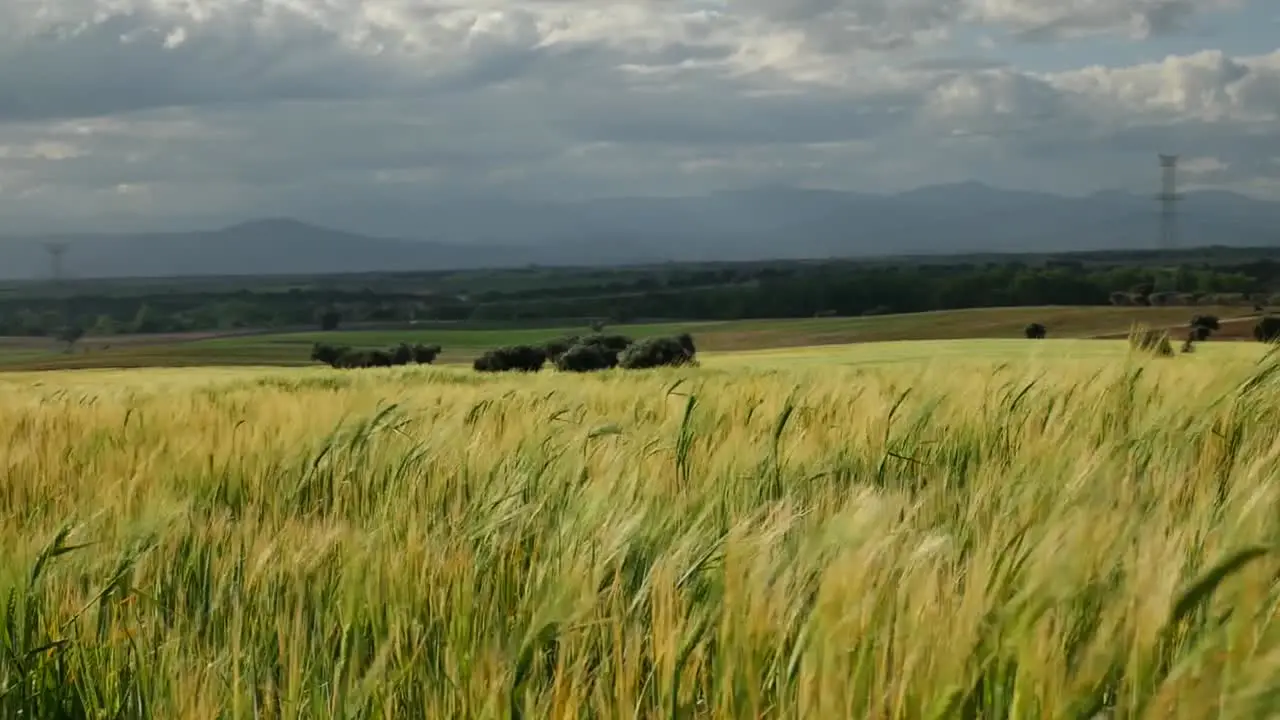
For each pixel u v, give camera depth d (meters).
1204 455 4.44
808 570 2.84
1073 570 2.57
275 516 4.57
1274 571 2.21
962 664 2.34
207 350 141.25
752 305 180.75
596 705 2.62
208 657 3.19
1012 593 2.61
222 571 3.83
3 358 166.00
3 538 4.06
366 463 5.47
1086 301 155.88
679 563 3.14
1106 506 3.23
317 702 2.88
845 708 2.34
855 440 5.67
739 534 2.96
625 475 4.34
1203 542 3.01
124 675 3.19
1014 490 3.71
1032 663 2.29
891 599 2.60
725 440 5.48
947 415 5.98
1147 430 4.97
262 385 22.31
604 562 3.18
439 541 3.73
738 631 2.60
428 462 5.27
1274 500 2.88
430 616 3.27
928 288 166.12
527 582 3.30
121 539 4.13
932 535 3.21
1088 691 2.26
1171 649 2.38
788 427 5.91
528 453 5.24
